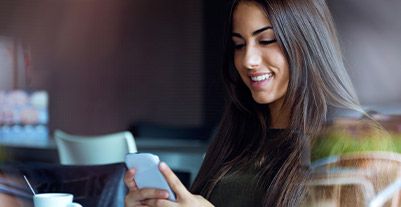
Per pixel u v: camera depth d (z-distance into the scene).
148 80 6.05
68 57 6.01
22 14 5.91
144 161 1.27
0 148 2.99
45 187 1.48
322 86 1.37
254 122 1.53
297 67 1.37
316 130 1.34
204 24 5.85
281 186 1.33
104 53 6.07
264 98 1.43
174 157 3.04
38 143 3.80
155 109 6.02
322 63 1.37
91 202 1.51
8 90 5.74
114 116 6.05
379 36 4.57
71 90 6.00
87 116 6.04
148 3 6.03
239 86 1.56
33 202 1.30
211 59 5.78
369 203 1.23
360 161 1.26
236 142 1.55
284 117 1.46
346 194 1.25
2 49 5.85
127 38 6.05
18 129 5.25
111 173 1.54
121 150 2.78
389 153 1.26
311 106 1.37
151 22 6.04
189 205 1.24
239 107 1.56
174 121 5.92
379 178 1.24
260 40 1.41
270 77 1.42
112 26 6.05
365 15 4.56
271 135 1.47
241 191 1.43
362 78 4.41
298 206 1.29
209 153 1.59
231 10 1.47
